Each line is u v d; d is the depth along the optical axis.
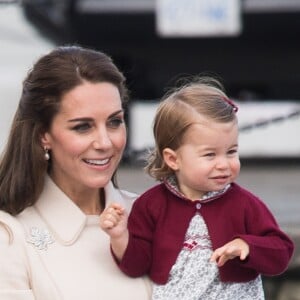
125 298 10.67
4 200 10.84
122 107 10.93
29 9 55.91
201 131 10.71
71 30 57.59
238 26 58.00
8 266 10.45
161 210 11.02
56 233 10.85
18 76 52.66
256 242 10.38
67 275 10.59
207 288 10.64
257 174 49.00
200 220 10.88
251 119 55.84
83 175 10.63
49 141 10.80
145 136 55.53
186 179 10.91
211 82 12.12
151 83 61.81
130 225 11.03
